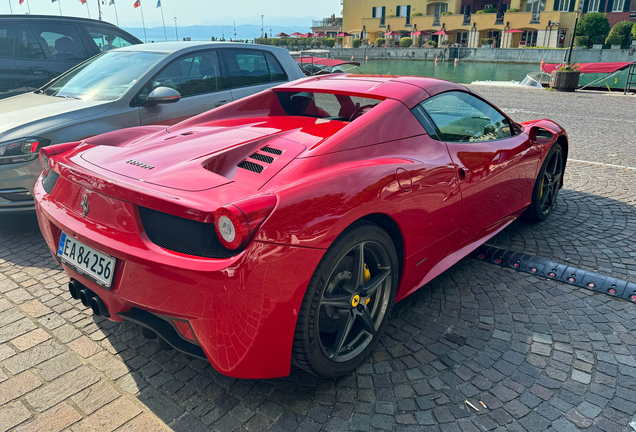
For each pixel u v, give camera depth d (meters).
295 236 1.57
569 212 4.02
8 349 2.21
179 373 2.04
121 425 1.75
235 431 1.72
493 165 2.73
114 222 1.76
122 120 3.81
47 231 2.16
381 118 2.19
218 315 1.54
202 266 1.52
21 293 2.75
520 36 49.94
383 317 2.12
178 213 1.57
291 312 1.62
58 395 1.91
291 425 1.74
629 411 1.79
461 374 2.01
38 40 5.72
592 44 44.47
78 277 1.94
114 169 1.89
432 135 2.39
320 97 2.64
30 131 3.36
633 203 4.21
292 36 71.75
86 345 2.25
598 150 6.42
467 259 3.16
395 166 2.01
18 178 3.31
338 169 1.85
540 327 2.36
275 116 2.79
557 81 16.16
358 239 1.81
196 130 2.49
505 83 19.20
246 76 4.96
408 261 2.21
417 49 53.44
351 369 1.98
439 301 2.62
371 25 61.09
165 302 1.62
